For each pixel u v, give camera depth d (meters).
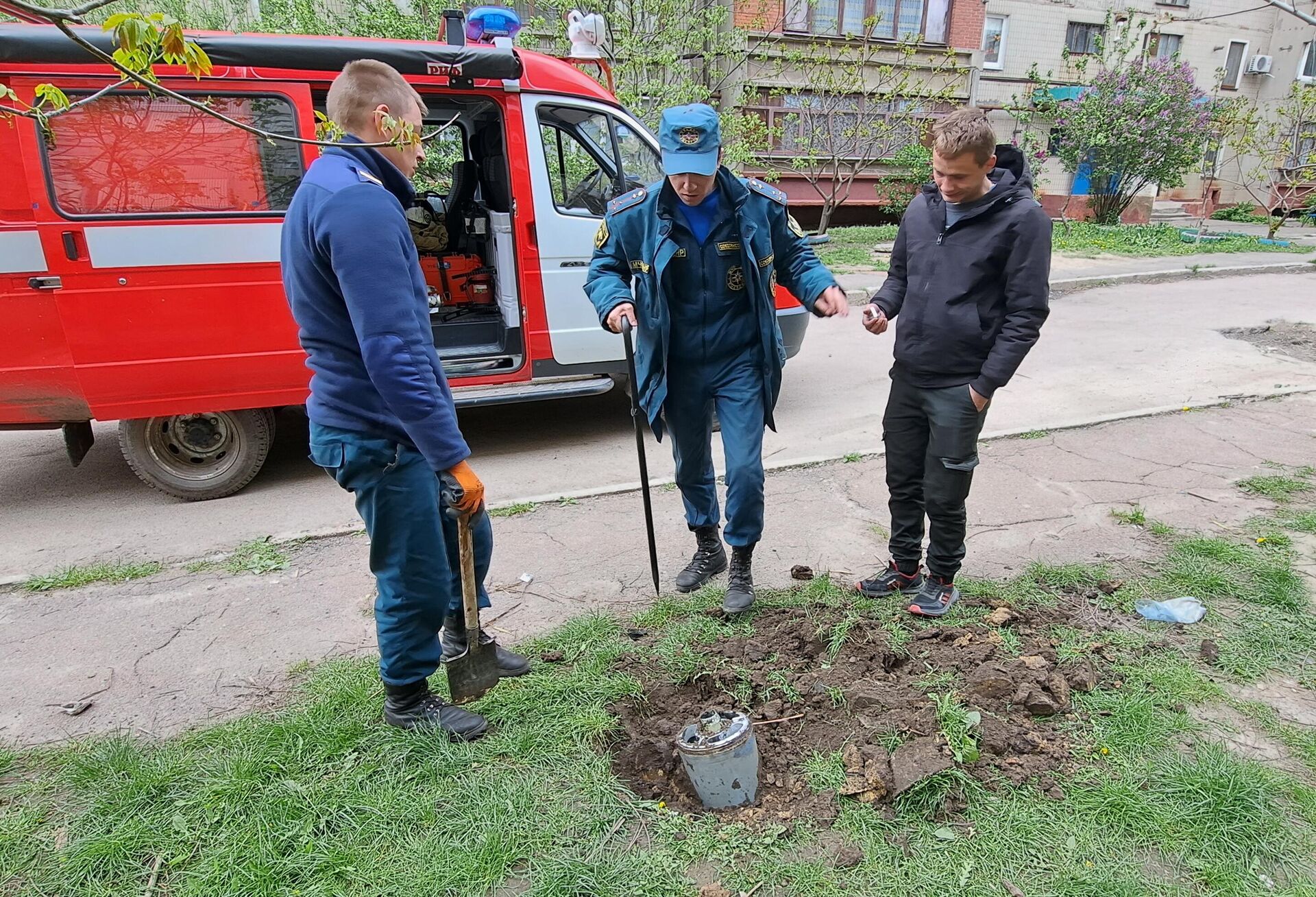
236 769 2.26
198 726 2.58
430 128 5.94
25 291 4.08
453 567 2.61
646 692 2.66
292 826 2.09
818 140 15.73
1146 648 2.79
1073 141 18.11
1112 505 4.06
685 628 3.01
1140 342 7.85
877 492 4.38
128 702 2.73
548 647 2.94
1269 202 22.80
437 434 2.06
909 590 3.22
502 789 2.20
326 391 2.12
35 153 3.98
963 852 1.97
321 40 4.38
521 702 2.57
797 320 5.68
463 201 6.16
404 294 1.99
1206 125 17.36
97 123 4.08
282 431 5.99
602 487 4.63
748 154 12.77
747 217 2.81
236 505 4.60
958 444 2.75
